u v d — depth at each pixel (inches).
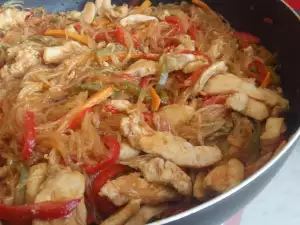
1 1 12.4
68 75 9.7
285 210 9.4
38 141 8.5
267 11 10.8
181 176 8.0
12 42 11.2
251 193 7.5
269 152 8.7
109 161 8.2
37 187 7.6
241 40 11.4
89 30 11.4
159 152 8.2
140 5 12.8
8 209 7.1
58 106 9.1
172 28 11.5
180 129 9.1
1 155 8.6
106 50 10.3
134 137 8.5
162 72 9.7
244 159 8.8
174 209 8.0
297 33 9.7
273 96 9.5
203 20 12.0
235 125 9.2
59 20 12.0
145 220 7.6
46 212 7.0
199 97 9.7
